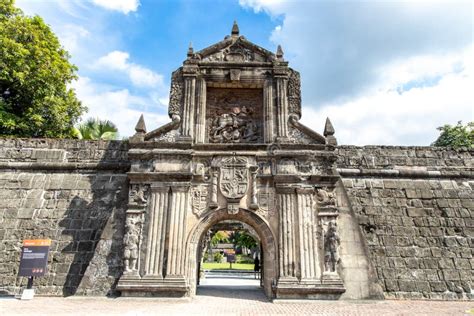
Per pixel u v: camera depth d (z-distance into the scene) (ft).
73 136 86.07
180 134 54.44
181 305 42.47
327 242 49.24
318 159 53.31
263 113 56.70
